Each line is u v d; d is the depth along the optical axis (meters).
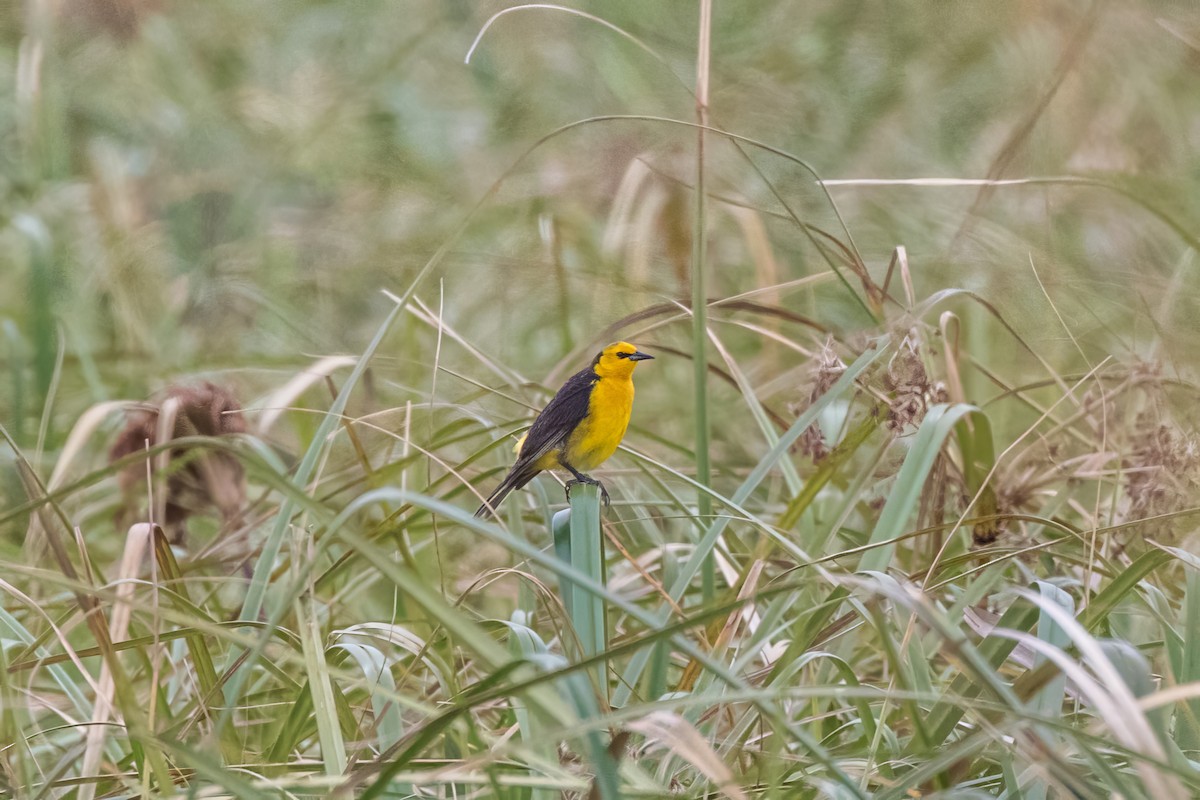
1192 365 10.40
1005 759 5.73
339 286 15.90
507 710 7.46
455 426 9.56
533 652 6.16
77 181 17.52
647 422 13.13
